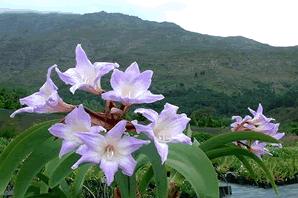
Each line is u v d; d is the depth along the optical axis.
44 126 2.06
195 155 2.00
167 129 1.95
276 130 2.47
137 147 1.82
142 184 2.39
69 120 1.86
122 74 1.91
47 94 2.04
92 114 1.98
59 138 2.00
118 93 1.89
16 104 29.34
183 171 1.98
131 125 1.94
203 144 2.37
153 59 144.25
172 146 2.04
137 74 1.92
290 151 19.44
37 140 2.08
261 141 2.41
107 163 1.80
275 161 13.98
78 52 2.03
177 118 1.96
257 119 2.47
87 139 1.80
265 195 11.39
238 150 2.45
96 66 2.00
